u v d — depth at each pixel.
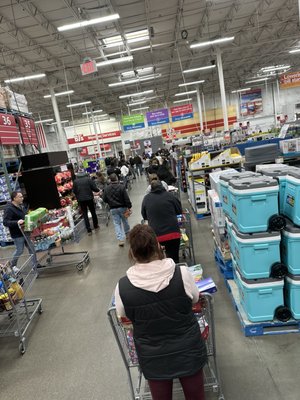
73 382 2.47
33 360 2.82
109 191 5.77
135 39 10.52
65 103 21.12
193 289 1.46
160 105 28.50
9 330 3.31
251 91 24.11
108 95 21.34
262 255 2.46
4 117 5.96
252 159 4.77
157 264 1.43
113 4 8.68
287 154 4.84
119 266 4.89
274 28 13.33
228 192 2.75
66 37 10.52
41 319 3.53
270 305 2.57
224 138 12.40
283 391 2.09
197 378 1.51
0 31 9.31
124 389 2.31
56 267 5.20
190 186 7.61
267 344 2.54
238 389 2.15
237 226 2.52
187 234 4.38
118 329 1.99
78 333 3.15
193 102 26.94
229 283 3.36
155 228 3.58
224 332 2.78
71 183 7.69
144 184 15.05
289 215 2.43
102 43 10.91
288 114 16.83
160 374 1.45
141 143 24.86
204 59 16.88
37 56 12.01
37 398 2.36
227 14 10.93
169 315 1.40
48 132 26.08
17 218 4.77
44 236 4.66
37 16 8.73
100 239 6.68
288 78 16.11
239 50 15.80
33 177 6.39
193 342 1.45
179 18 10.40
